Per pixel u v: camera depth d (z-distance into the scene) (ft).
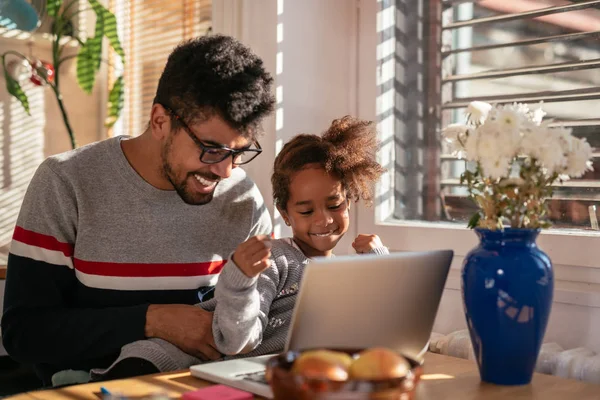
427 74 5.69
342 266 3.22
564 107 4.87
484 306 3.43
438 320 5.24
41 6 9.58
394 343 3.55
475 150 3.47
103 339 4.33
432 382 3.54
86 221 4.66
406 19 5.83
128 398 3.18
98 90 10.18
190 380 3.50
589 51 4.72
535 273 3.38
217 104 4.08
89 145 4.94
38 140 9.74
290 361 2.82
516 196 3.49
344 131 5.01
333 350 2.99
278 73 5.77
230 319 4.00
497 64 5.25
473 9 5.39
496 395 3.31
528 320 3.39
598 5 4.66
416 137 5.77
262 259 3.96
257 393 3.16
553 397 3.28
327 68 6.07
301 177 4.66
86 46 9.09
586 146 3.50
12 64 9.16
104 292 4.67
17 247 4.62
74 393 3.28
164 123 4.34
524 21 5.08
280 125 5.81
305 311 3.22
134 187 4.74
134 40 9.62
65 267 4.69
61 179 4.69
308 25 5.94
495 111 3.55
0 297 8.45
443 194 5.57
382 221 5.91
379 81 5.95
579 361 4.01
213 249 4.98
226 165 4.26
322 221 4.67
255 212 5.24
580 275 4.65
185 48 4.31
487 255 3.46
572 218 4.81
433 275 3.58
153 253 4.75
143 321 4.29
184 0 8.73
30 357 4.48
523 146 3.38
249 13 5.97
